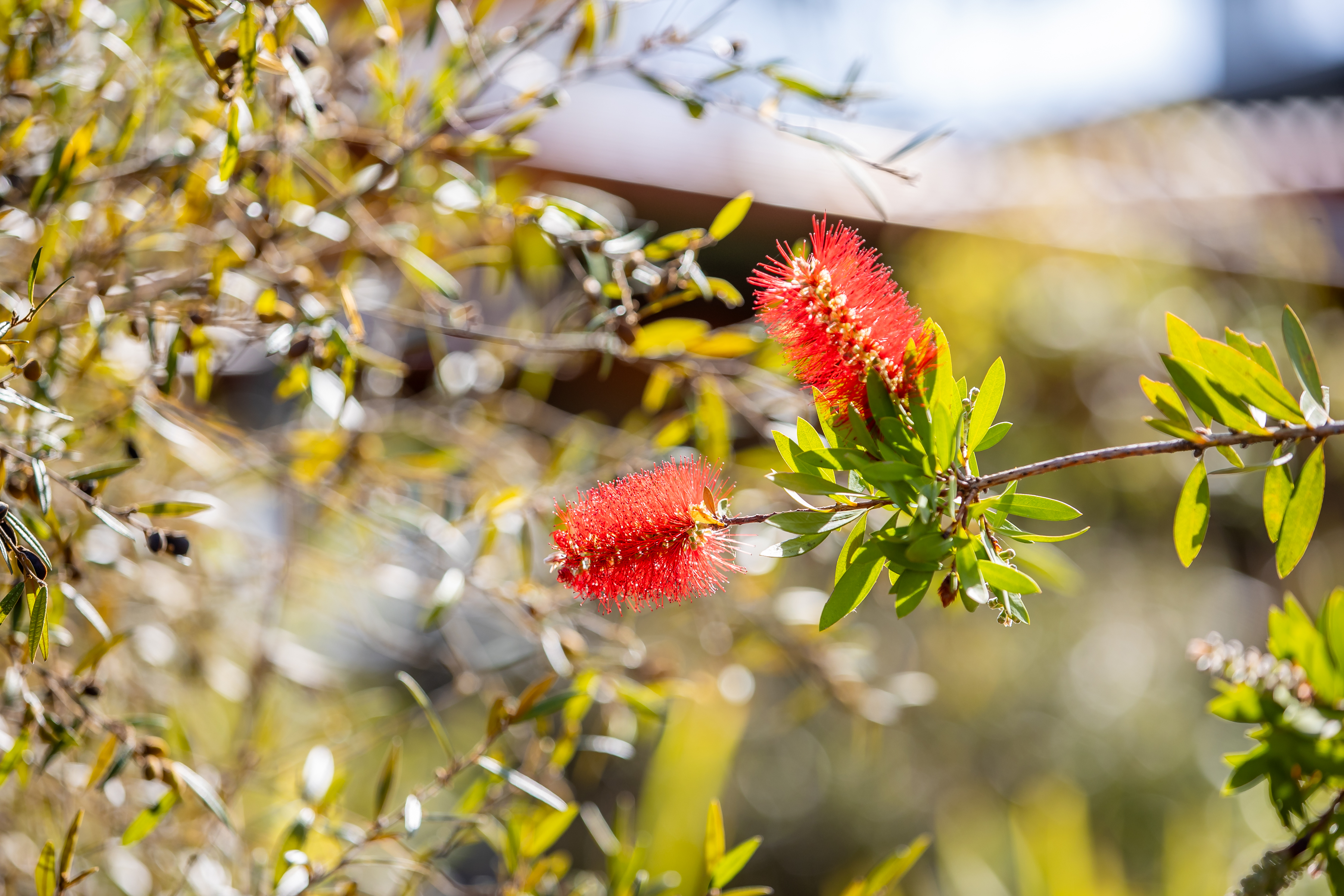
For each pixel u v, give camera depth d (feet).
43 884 5.29
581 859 13.78
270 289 5.56
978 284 13.69
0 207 5.54
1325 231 15.11
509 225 5.82
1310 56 26.86
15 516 5.14
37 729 5.37
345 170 6.24
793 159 12.57
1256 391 5.09
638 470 6.11
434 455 6.43
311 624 10.39
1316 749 5.32
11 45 5.54
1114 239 14.26
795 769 15.26
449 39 6.07
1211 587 15.75
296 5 5.33
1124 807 14.14
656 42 5.72
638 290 6.20
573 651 5.94
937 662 14.88
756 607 7.25
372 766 9.32
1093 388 14.65
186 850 6.01
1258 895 5.24
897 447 5.06
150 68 5.72
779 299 5.08
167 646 6.51
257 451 6.00
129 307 5.65
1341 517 15.38
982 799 14.44
